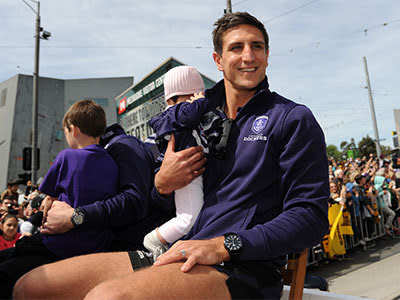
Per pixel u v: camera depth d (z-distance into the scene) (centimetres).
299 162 117
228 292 100
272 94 135
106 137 187
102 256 128
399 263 590
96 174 151
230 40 137
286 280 127
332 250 646
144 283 90
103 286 90
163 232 130
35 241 152
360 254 712
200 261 100
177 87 188
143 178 158
